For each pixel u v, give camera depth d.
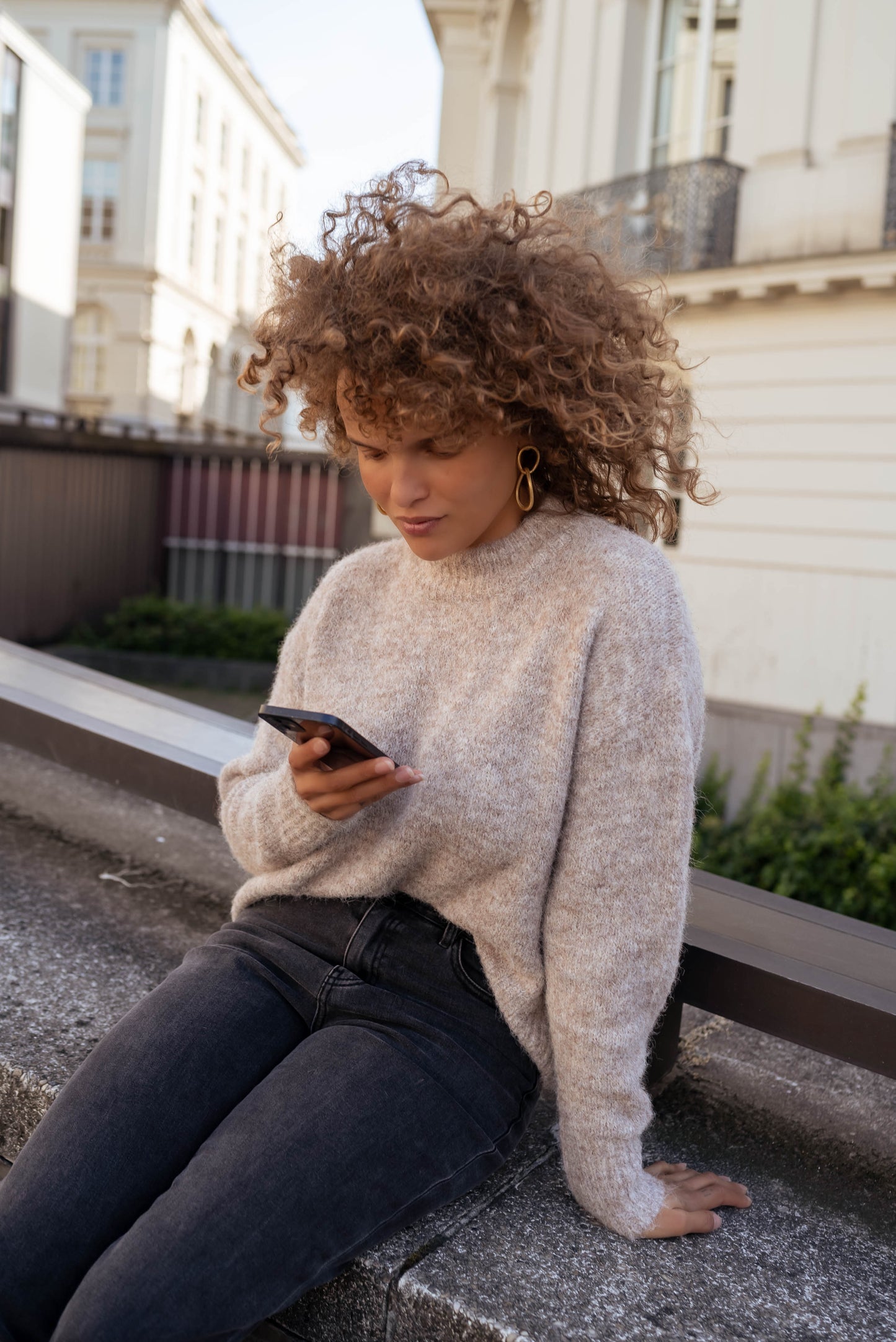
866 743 8.42
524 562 1.26
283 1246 1.07
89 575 12.26
